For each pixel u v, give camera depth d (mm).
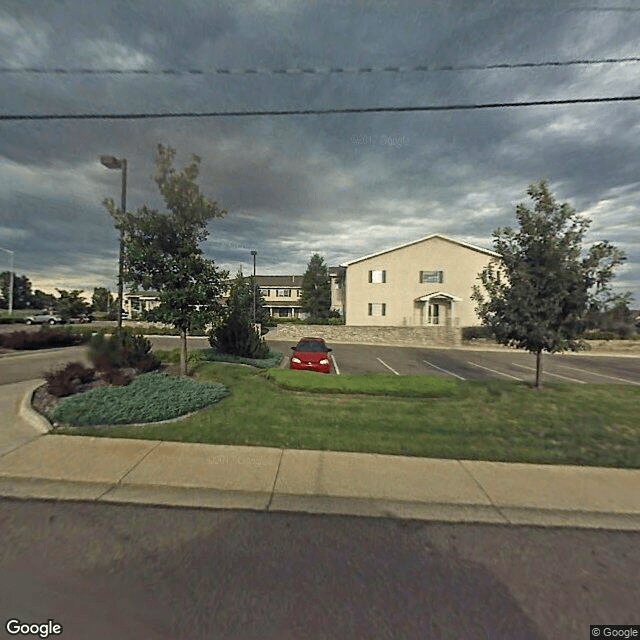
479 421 6332
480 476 4402
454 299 33344
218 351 14430
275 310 58469
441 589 2621
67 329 18328
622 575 2807
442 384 8633
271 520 3443
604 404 7574
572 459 4891
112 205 8258
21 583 2568
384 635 2227
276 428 5750
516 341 9039
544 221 8297
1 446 4941
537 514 3662
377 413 6637
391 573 2775
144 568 2744
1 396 7453
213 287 8891
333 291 45156
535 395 8312
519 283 8406
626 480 4375
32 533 3150
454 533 3316
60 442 5082
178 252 8500
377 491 4004
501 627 2309
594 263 7977
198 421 5977
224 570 2752
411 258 34688
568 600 2545
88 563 2783
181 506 3643
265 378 9484
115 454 4738
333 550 3025
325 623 2303
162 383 7594
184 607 2395
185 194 8336
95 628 2213
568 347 8562
